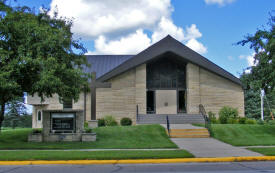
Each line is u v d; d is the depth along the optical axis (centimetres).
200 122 2558
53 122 1714
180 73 2894
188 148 1427
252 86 1911
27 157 1141
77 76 1612
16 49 1503
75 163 1098
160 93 2859
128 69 2722
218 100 2767
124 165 1064
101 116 2730
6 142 1673
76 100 1678
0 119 1698
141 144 1561
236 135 1867
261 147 1429
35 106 2984
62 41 1562
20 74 1445
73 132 1711
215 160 1132
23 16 1593
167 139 1733
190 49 2856
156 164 1083
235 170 950
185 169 973
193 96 2733
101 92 2756
